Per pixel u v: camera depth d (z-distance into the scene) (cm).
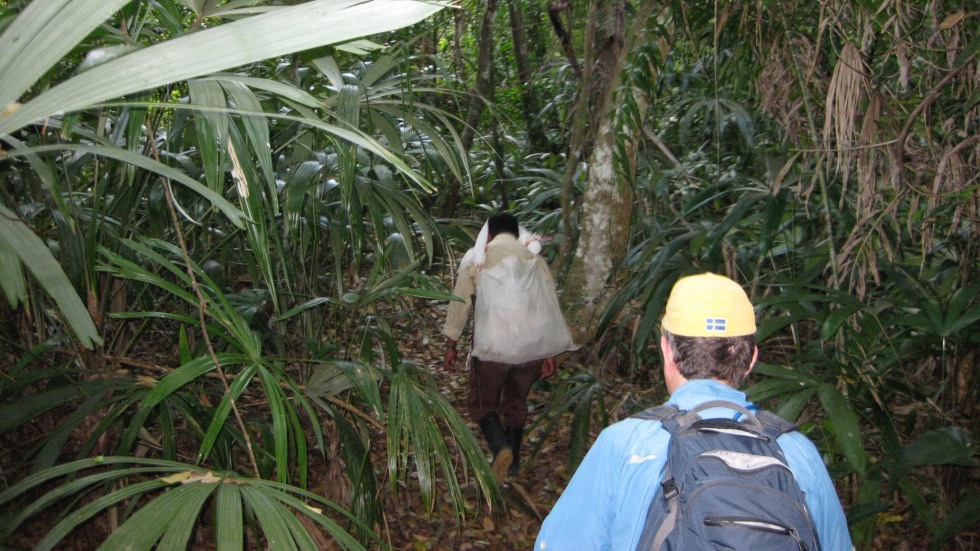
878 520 317
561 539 135
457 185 604
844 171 291
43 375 243
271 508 158
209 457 254
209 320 306
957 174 279
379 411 235
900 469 234
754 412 136
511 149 679
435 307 577
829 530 129
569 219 468
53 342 255
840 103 275
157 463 172
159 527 142
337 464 297
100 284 278
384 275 336
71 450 307
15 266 119
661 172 446
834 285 288
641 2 393
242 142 179
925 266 346
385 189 301
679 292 144
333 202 334
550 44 809
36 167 147
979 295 296
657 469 128
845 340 288
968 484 331
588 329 433
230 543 144
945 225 340
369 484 258
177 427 342
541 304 338
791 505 117
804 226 347
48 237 311
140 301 302
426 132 264
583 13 608
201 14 184
